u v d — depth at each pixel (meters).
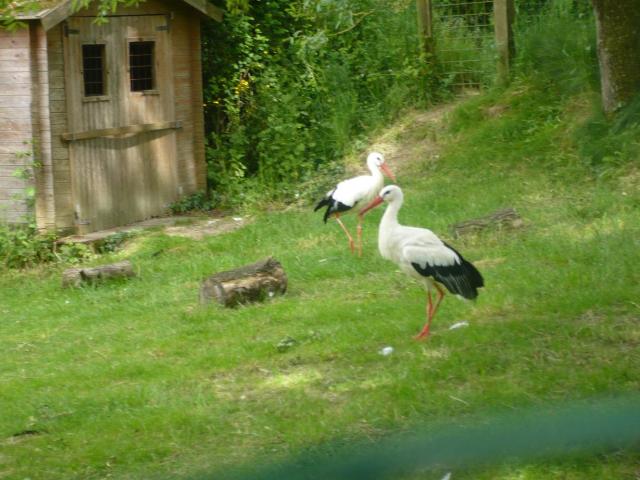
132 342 12.13
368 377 10.98
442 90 17.75
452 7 18.77
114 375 11.48
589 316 11.45
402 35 18.06
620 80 15.40
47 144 15.27
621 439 9.52
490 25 18.02
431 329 11.68
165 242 15.02
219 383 11.19
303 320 12.10
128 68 16.08
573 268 12.37
